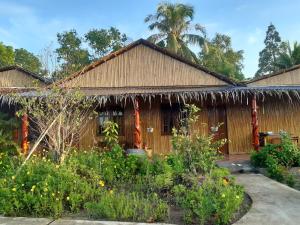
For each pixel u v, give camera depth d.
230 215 5.91
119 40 40.41
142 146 16.34
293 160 11.18
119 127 16.70
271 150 11.34
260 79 19.92
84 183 7.37
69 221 6.06
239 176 10.14
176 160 8.77
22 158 9.03
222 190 6.50
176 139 8.73
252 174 10.56
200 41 31.73
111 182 8.69
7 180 7.38
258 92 14.30
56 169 7.70
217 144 9.23
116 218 6.24
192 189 7.15
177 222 6.00
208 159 8.41
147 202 6.75
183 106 16.75
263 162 11.22
